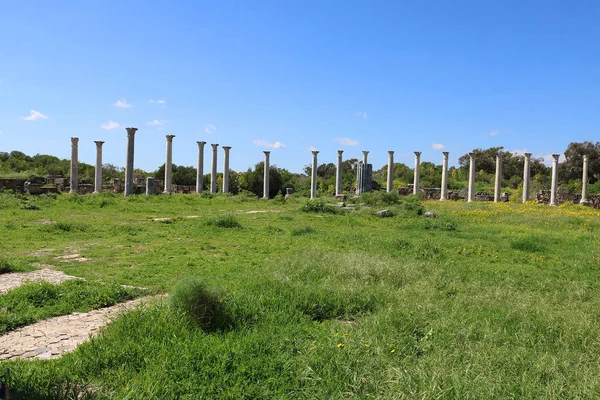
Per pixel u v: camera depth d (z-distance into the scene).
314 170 42.72
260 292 7.50
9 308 6.86
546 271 11.08
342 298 7.54
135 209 24.61
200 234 15.96
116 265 10.52
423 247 13.32
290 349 5.38
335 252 12.38
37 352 5.43
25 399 3.99
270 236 15.93
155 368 4.65
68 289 7.90
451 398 4.23
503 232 18.78
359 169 42.69
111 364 4.89
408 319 6.35
